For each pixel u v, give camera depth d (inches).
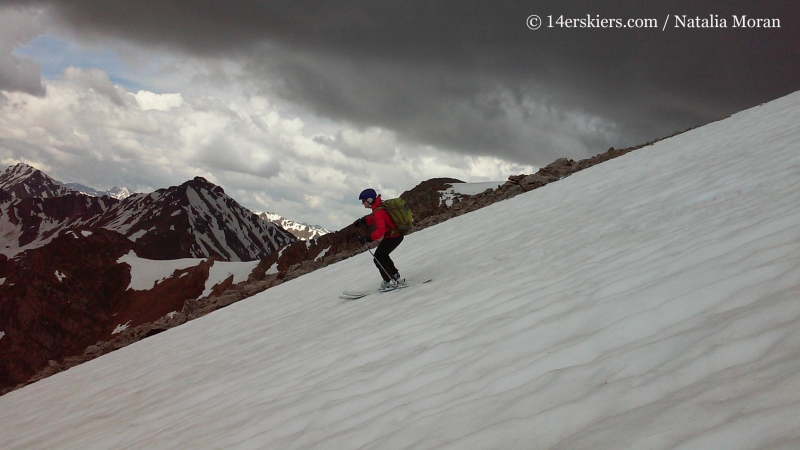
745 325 112.7
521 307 199.5
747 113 653.9
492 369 151.7
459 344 182.9
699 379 101.3
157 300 5511.8
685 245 199.9
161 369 370.6
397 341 221.6
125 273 6033.5
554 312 178.4
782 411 78.6
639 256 211.2
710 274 152.2
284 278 738.8
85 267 5989.2
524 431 106.7
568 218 398.6
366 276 476.7
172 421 228.5
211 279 5541.3
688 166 429.7
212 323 522.0
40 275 5797.2
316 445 144.6
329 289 485.4
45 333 5452.8
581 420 103.5
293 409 182.5
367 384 181.0
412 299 302.4
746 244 164.6
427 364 178.2
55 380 479.2
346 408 164.2
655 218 280.7
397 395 160.6
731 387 91.3
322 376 213.9
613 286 179.8
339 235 4697.3
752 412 81.7
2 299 5693.9
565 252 277.3
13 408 402.3
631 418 94.9
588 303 174.7
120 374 403.9
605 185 503.2
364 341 243.4
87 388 387.9
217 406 227.0
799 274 128.5
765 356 98.4
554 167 810.8
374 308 317.4
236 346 364.5
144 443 207.6
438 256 443.2
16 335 5487.2
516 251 336.8
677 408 90.9
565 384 121.0
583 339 143.3
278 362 268.8
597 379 118.4
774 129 452.1
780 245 154.3
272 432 167.9
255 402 212.8
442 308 249.9
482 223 549.6
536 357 146.3
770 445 73.5
